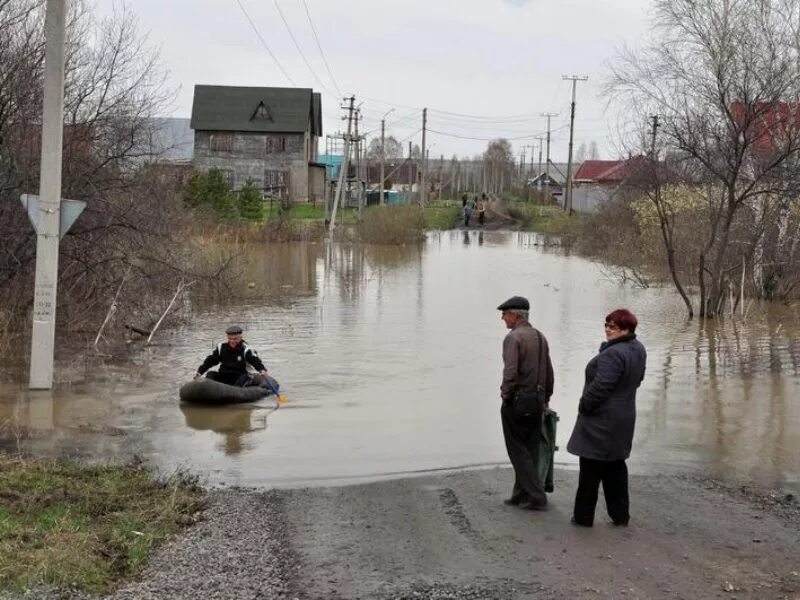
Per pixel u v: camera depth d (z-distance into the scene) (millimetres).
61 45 11633
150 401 12008
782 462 9164
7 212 14727
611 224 44062
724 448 9750
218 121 74312
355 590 5520
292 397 12531
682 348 17406
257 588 5543
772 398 12539
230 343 12688
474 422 11055
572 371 14773
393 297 25500
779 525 6910
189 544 6363
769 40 19219
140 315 18719
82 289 17172
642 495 7727
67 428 10391
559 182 118938
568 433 10570
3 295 15320
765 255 24469
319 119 81375
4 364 13672
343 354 16156
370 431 10523
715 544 6422
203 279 21031
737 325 20688
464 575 5762
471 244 53062
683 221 28391
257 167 74812
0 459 8344
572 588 5551
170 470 8609
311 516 7117
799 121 19219
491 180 136000
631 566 5945
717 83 19500
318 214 66000
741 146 19797
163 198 18422
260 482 8320
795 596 5492
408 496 7688
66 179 15234
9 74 14594
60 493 7191
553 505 7352
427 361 15539
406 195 96562
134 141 16391
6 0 14953
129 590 5418
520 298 7344
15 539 5961
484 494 7684
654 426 10805
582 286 29547
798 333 19453
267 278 30188
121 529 6461
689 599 5418
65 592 5238
